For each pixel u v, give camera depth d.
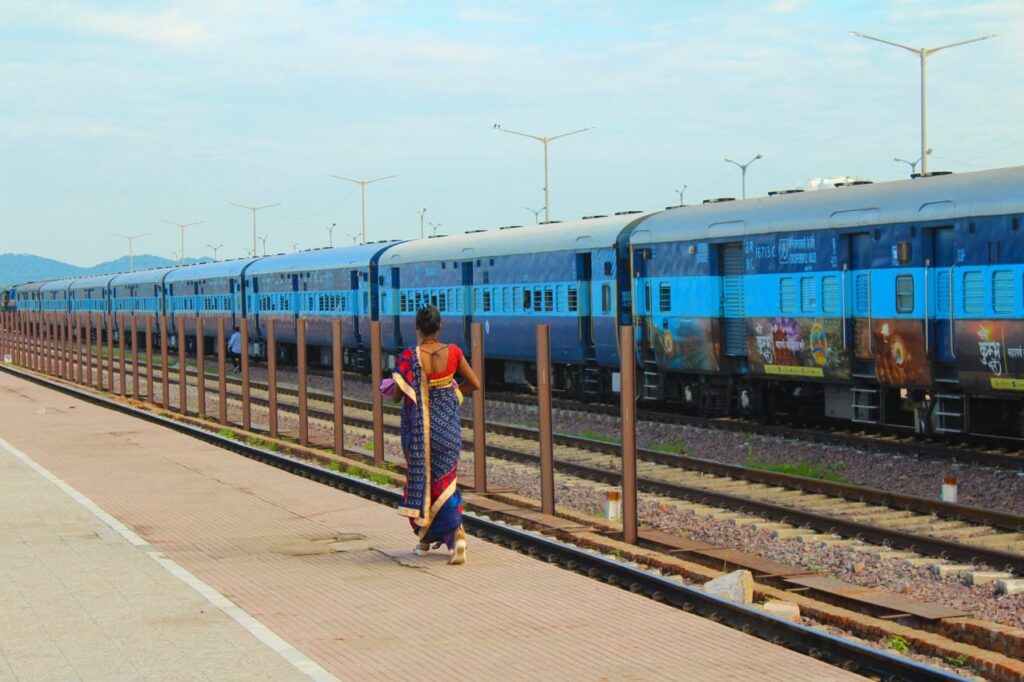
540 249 29.81
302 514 13.28
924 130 39.41
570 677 7.16
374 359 18.62
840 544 12.66
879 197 19.91
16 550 11.04
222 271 54.03
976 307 18.03
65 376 44.88
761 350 22.67
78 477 16.34
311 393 34.38
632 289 26.39
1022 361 17.33
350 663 7.43
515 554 11.05
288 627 8.33
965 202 18.14
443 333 35.09
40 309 91.81
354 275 40.69
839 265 20.61
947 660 8.27
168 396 33.28
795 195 22.20
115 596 9.18
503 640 8.00
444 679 7.11
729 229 23.28
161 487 15.41
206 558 10.80
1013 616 9.68
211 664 7.37
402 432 10.83
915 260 19.09
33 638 7.97
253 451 20.31
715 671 7.27
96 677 7.10
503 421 27.00
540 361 13.97
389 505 14.98
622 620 8.55
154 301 64.31
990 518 13.59
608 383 28.66
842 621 9.16
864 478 17.36
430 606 8.97
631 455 12.37
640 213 27.44
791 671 7.25
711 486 16.97
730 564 11.34
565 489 16.88
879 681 7.36
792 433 21.28
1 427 24.03
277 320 48.00
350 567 10.42
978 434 19.39
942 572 11.24
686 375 25.95
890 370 19.77
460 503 10.71
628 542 12.38
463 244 33.88
